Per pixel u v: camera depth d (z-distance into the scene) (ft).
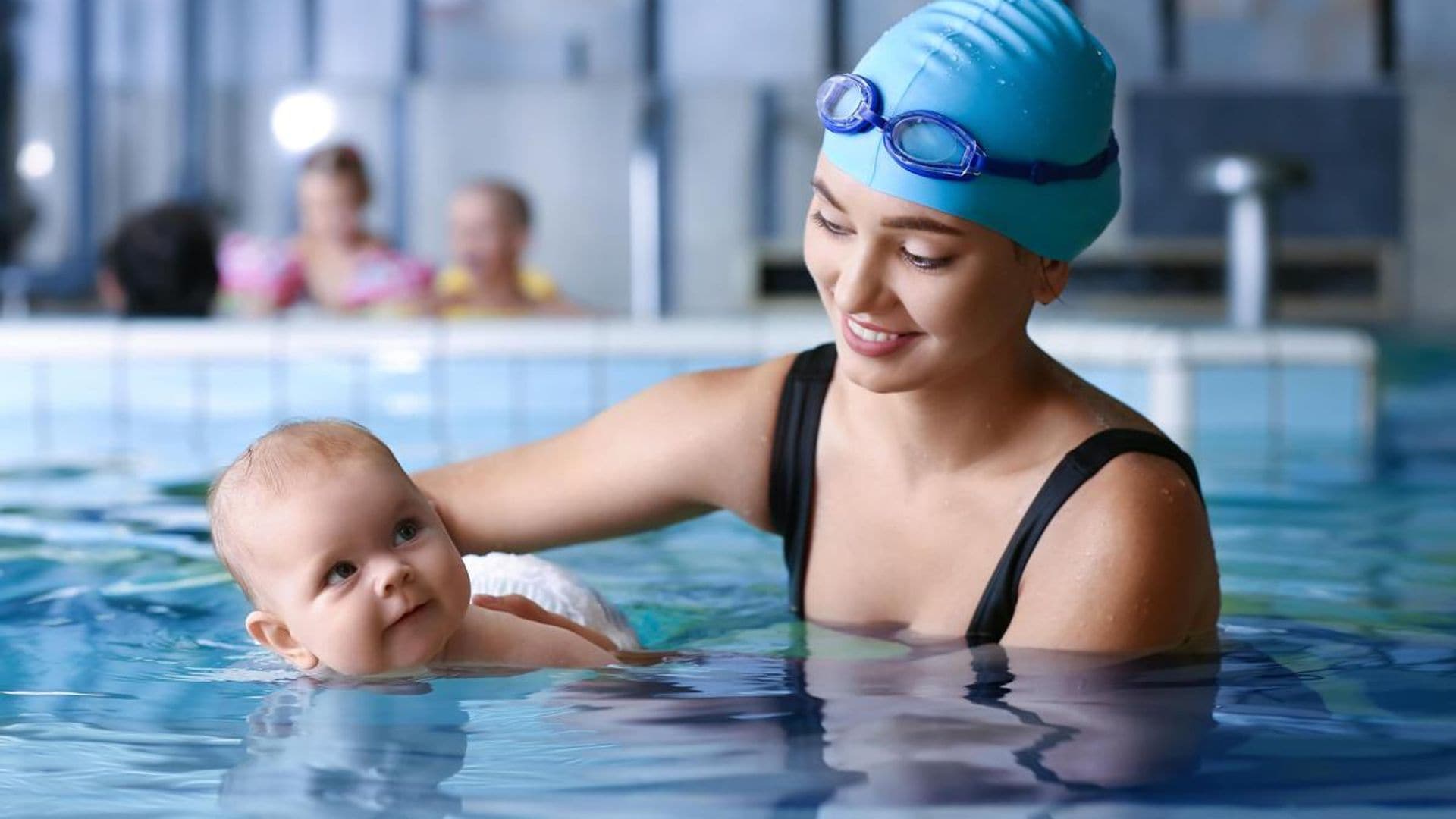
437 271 26.68
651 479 7.37
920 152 5.86
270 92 30.53
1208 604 6.79
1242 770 4.75
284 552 6.56
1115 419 6.82
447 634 6.55
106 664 6.70
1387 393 22.12
